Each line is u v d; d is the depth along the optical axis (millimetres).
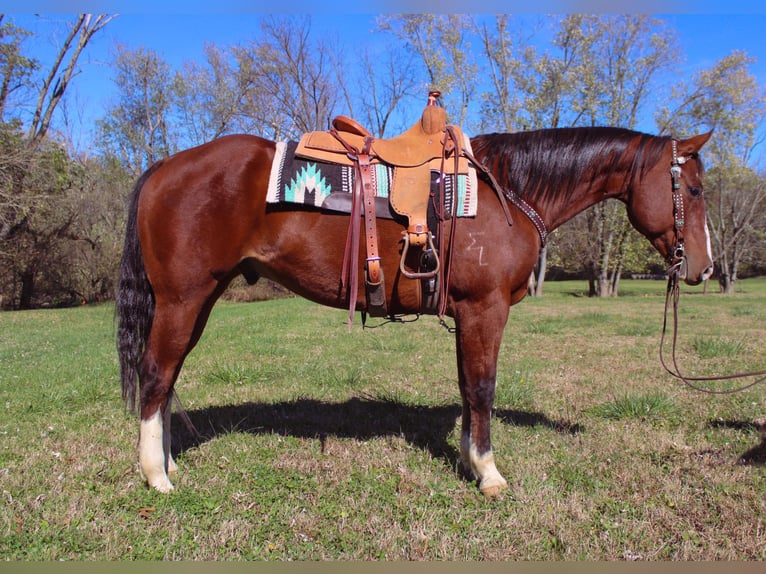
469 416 2850
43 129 18234
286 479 2855
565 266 26938
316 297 2742
